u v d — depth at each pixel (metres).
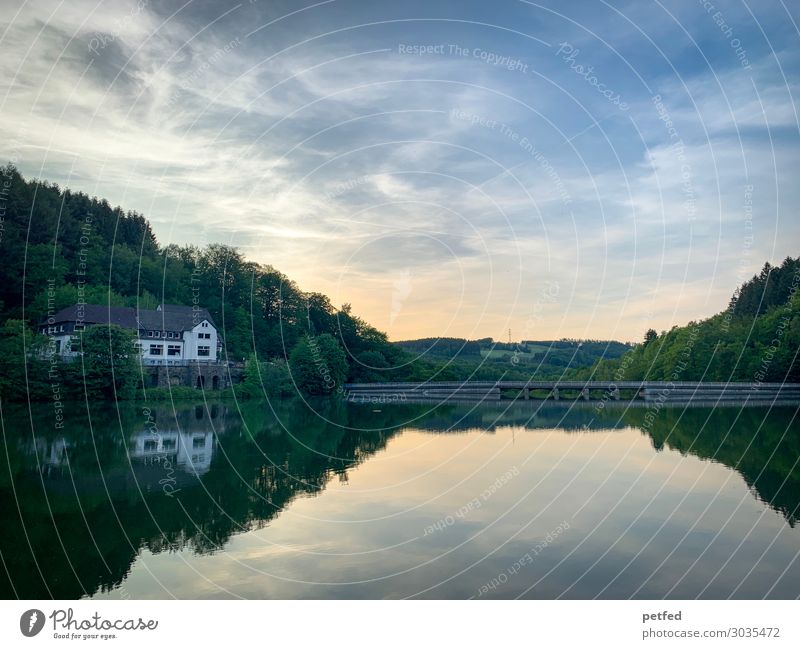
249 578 19.19
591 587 18.36
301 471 34.53
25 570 19.97
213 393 82.44
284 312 130.88
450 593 17.98
